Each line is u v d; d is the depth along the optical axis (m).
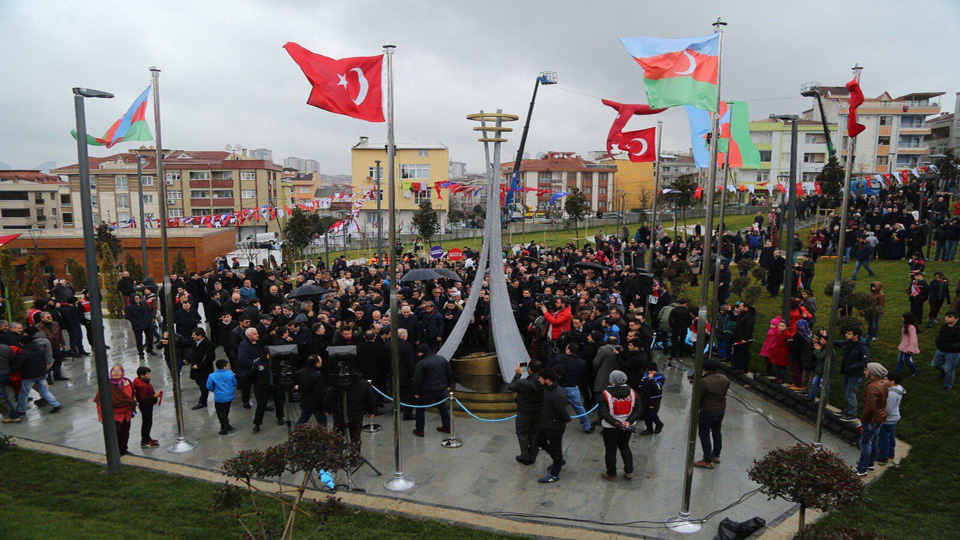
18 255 38.59
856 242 23.75
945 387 12.05
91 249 9.83
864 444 9.63
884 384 9.52
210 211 63.03
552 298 15.95
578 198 55.44
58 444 11.50
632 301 18.58
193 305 18.02
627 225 57.81
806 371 13.07
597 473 10.20
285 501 9.21
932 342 14.66
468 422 12.76
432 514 8.84
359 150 62.22
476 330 16.48
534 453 10.59
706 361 10.36
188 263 40.69
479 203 92.12
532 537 8.20
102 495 9.28
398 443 9.74
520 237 55.28
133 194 62.22
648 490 9.56
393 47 9.27
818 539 6.56
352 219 41.53
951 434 10.62
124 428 10.86
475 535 8.21
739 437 11.56
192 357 13.33
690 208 55.81
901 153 61.66
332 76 9.70
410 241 57.16
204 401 13.59
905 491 9.22
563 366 11.60
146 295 19.19
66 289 18.64
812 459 6.82
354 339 13.55
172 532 8.06
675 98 9.17
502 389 13.40
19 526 7.52
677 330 16.17
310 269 22.78
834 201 39.75
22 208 71.56
